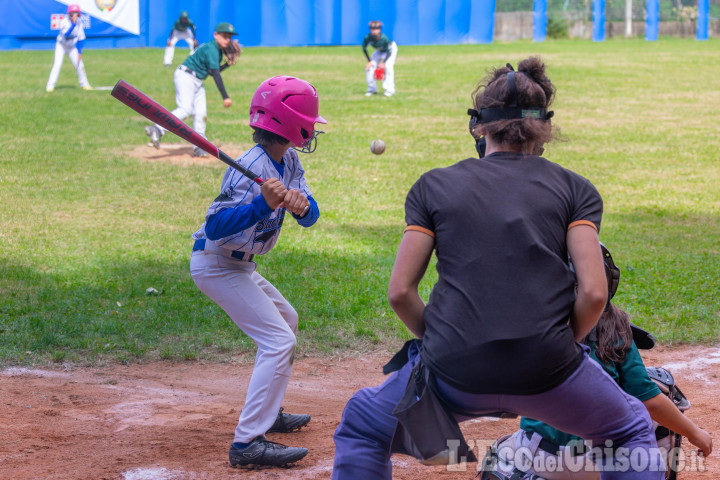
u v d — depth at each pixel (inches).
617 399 137.1
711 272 412.5
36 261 418.6
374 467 146.2
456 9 2257.6
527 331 128.5
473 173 139.4
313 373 296.5
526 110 142.5
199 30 2096.5
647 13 2439.7
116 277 396.5
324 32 2194.9
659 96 1143.6
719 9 2623.0
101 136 802.2
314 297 371.6
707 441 165.2
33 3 1920.5
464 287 132.9
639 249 457.7
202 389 277.0
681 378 288.0
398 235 488.1
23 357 297.0
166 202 559.2
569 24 2482.8
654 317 349.7
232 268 209.8
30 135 792.9
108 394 267.0
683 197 592.7
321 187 616.1
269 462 208.1
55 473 203.8
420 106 1042.7
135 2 2030.0
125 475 203.8
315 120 203.6
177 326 334.6
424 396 136.6
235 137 803.4
